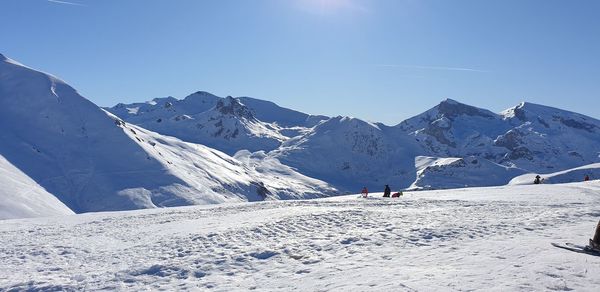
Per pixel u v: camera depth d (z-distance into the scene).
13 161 160.00
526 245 13.48
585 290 8.88
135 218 30.31
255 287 11.63
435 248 14.31
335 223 20.67
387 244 15.44
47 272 15.62
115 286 13.12
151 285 12.97
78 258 17.69
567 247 12.79
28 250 19.69
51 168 167.75
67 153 182.88
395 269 11.59
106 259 17.05
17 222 31.75
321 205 32.56
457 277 10.19
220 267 14.20
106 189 161.38
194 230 21.36
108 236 22.48
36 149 178.38
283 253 15.32
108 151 192.25
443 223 18.80
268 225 20.66
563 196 34.00
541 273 10.07
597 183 49.56
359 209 25.45
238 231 19.78
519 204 28.39
